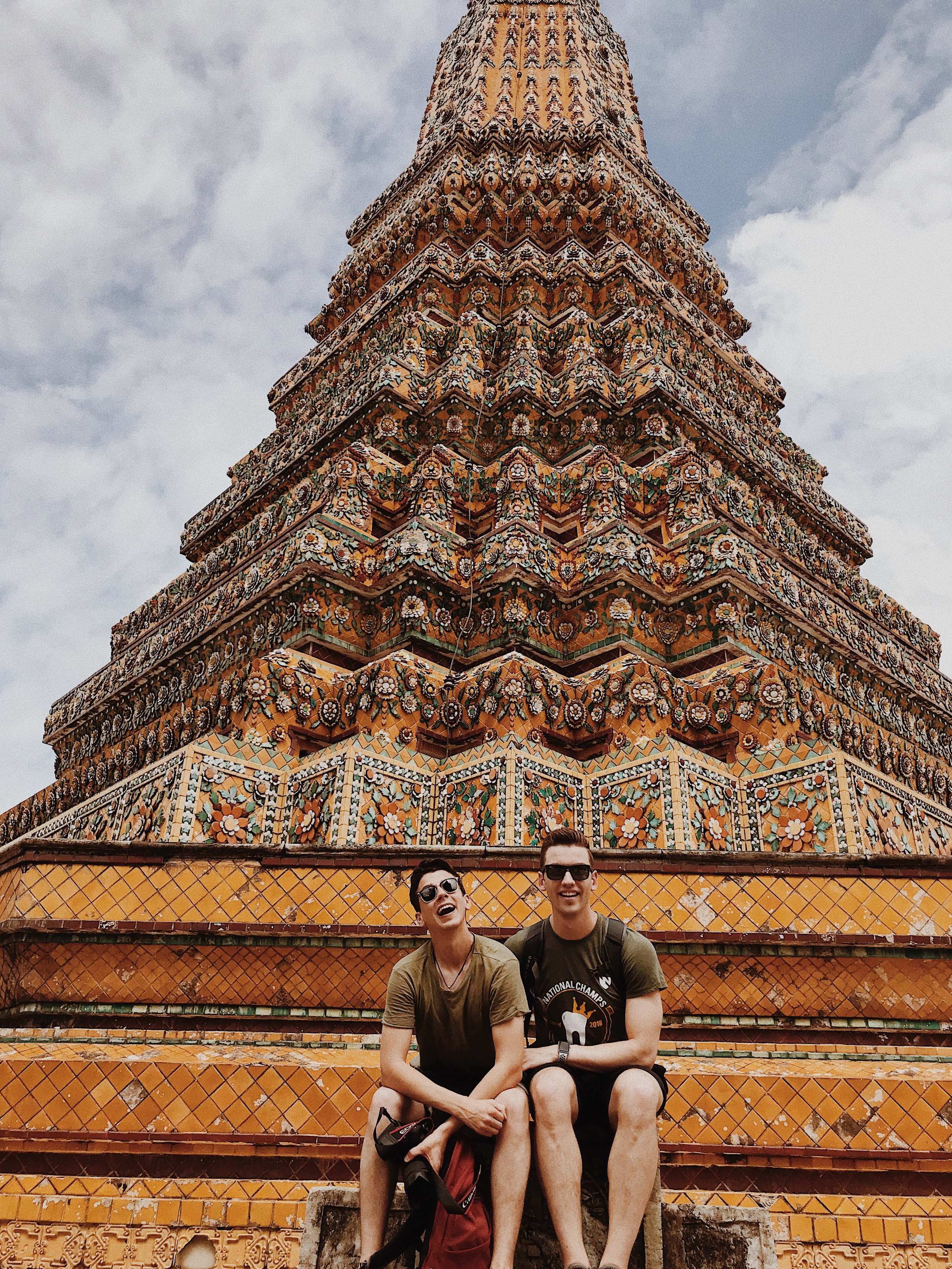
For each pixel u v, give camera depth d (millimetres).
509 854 5844
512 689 8469
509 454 11336
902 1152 4781
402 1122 3469
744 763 8406
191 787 7645
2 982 5703
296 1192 4855
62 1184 4875
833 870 5703
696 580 10141
